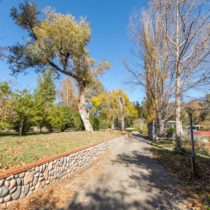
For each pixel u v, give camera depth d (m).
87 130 22.52
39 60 19.17
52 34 17.78
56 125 21.31
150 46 22.45
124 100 51.47
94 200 5.41
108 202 5.27
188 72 16.88
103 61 21.22
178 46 14.23
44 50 18.53
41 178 5.88
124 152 15.52
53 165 6.66
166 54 19.36
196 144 18.88
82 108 22.62
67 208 4.88
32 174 5.45
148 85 25.67
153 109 27.14
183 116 23.69
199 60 15.28
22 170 5.00
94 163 10.86
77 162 8.89
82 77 21.14
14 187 4.72
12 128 15.55
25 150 7.22
